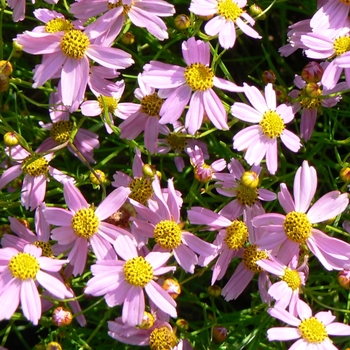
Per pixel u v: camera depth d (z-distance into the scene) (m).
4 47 0.37
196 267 0.35
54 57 0.32
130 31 0.36
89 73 0.32
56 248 0.32
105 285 0.30
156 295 0.30
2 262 0.31
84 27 0.34
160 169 0.36
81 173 0.37
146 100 0.33
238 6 0.32
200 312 0.37
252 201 0.32
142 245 0.31
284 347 0.33
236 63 0.40
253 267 0.32
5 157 0.33
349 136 0.36
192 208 0.32
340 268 0.31
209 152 0.36
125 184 0.33
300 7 0.39
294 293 0.31
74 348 0.34
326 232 0.33
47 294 0.32
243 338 0.33
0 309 0.30
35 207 0.33
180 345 0.31
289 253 0.31
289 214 0.31
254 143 0.31
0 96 0.35
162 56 0.37
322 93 0.34
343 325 0.31
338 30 0.33
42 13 0.33
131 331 0.31
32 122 0.36
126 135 0.33
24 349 0.38
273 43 0.40
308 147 0.37
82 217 0.31
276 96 0.34
